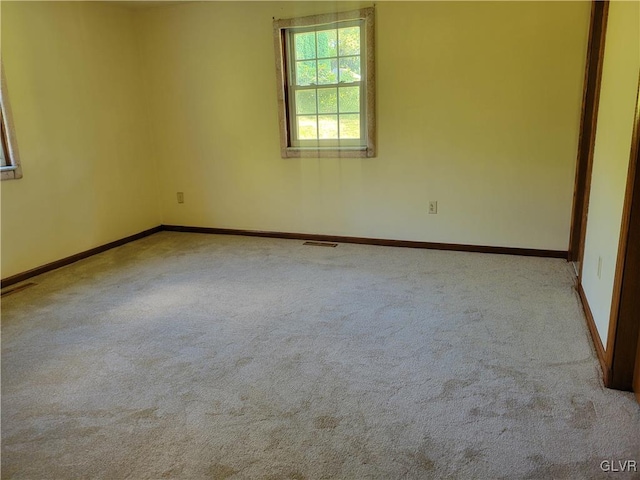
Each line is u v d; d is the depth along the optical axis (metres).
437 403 1.96
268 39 4.23
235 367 2.30
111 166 4.46
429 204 4.09
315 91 4.24
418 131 3.97
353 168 4.26
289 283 3.42
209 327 2.75
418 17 3.74
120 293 3.33
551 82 3.52
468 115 3.79
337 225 4.47
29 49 3.62
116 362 2.38
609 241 2.24
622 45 2.22
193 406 2.00
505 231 3.92
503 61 3.60
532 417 1.85
